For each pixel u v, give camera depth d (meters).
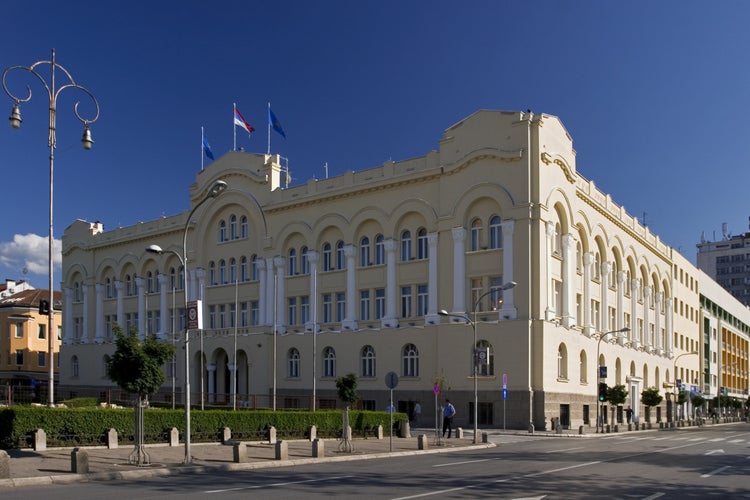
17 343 85.38
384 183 52.50
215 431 30.05
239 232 62.50
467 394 46.94
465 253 48.47
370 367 52.44
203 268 64.38
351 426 35.91
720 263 170.25
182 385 64.44
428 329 49.50
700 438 43.59
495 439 38.84
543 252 46.81
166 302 67.88
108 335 73.81
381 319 52.06
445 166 49.78
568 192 51.28
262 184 60.44
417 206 50.97
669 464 24.31
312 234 56.56
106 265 74.50
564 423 48.66
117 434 26.52
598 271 59.12
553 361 47.00
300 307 57.34
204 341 63.16
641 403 67.88
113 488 16.91
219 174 63.94
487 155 47.94
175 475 20.38
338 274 55.03
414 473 20.72
